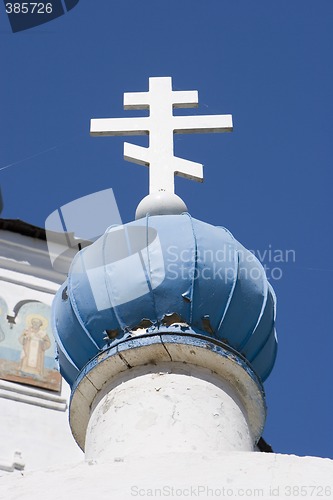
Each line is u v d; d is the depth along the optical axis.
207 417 21.41
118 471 19.56
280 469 19.39
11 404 30.39
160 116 25.94
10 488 19.61
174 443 21.02
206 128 25.81
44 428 30.19
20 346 31.34
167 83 26.34
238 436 21.48
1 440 29.81
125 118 25.94
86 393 22.27
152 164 25.25
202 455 19.89
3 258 32.69
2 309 31.86
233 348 22.22
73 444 30.09
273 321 22.89
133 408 21.45
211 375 21.98
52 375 31.02
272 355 23.06
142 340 21.84
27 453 29.75
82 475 19.59
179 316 22.02
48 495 19.11
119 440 21.14
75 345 22.62
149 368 21.89
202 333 22.02
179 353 21.84
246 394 22.19
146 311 22.08
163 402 21.47
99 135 25.84
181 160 25.33
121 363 21.94
